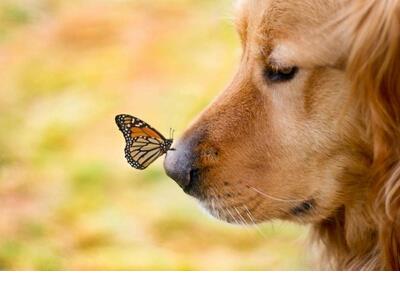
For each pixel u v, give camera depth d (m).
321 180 2.69
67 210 6.06
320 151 2.65
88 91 7.55
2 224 5.90
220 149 2.78
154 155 2.82
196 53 7.80
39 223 5.91
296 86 2.63
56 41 8.35
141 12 8.62
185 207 6.03
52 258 5.47
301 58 2.57
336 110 2.58
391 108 2.40
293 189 2.73
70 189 6.31
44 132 7.04
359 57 2.38
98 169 6.50
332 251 2.98
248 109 2.76
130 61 7.88
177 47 7.93
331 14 2.53
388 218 2.54
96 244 5.67
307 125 2.64
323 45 2.53
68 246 5.64
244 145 2.76
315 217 2.76
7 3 8.88
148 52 7.96
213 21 8.05
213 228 5.72
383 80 2.37
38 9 8.84
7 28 8.60
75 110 7.31
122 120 2.80
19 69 7.97
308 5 2.55
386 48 2.34
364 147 2.60
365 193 2.68
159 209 6.01
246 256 5.36
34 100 7.50
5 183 6.39
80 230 5.83
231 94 2.80
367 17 2.37
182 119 6.89
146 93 7.37
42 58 8.13
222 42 7.82
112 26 8.43
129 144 2.80
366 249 2.82
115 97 7.39
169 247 5.60
